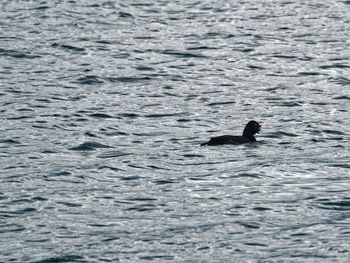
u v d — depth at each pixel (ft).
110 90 320.70
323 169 189.78
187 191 168.35
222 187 171.83
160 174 186.70
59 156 211.00
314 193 165.17
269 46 431.84
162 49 420.77
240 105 293.64
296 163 196.75
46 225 142.51
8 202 159.02
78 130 248.73
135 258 123.75
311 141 231.50
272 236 134.51
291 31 481.05
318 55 405.39
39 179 180.55
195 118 270.87
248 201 158.92
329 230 137.28
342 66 375.45
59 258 124.06
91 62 380.99
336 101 299.58
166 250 127.44
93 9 559.38
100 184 176.24
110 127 254.06
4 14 533.96
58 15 530.27
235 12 554.87
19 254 126.21
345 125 255.70
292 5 590.14
